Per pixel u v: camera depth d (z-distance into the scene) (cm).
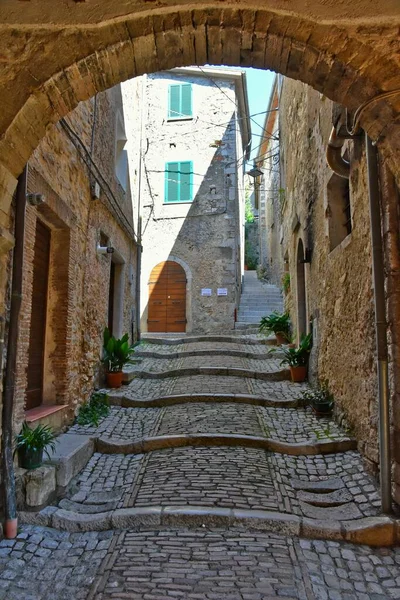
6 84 264
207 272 1352
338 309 547
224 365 847
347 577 287
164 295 1359
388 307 369
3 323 330
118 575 283
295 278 958
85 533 341
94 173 639
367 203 424
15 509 332
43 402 527
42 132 295
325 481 413
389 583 281
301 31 260
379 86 266
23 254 372
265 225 2283
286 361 780
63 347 530
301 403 628
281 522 339
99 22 259
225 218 1369
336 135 453
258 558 303
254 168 1311
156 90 1438
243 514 347
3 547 312
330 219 601
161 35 268
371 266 412
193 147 1409
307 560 303
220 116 1418
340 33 256
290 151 1020
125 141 930
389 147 287
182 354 976
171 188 1398
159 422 568
